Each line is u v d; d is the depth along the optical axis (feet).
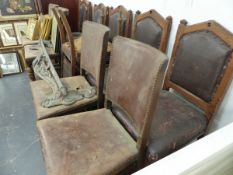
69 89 4.44
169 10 4.42
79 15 8.64
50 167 2.64
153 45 4.64
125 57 3.10
